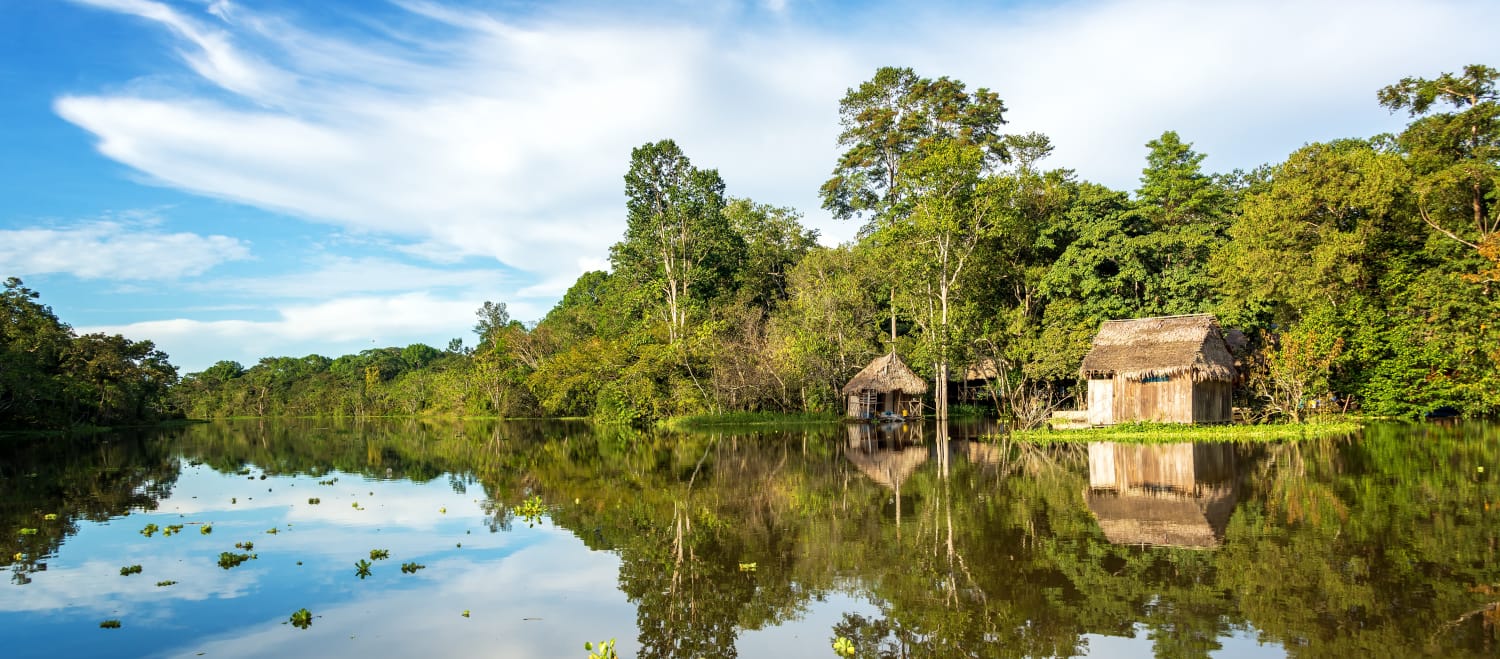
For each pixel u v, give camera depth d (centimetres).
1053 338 3644
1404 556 1023
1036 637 816
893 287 4591
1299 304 3353
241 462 2852
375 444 3741
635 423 4697
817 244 6312
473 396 7306
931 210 3797
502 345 7081
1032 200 4550
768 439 3306
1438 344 2970
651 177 4994
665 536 1359
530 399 6744
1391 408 3081
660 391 4641
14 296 5200
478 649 840
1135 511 1390
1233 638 778
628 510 1616
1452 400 3023
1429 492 1453
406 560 1219
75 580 1113
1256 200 3541
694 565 1160
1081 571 1030
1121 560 1071
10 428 4781
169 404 7975
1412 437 2409
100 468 2672
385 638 873
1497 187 2911
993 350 3959
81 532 1462
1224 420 3167
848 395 4553
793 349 4334
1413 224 3225
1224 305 3562
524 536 1383
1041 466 2052
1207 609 864
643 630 895
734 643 849
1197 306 3797
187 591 1056
